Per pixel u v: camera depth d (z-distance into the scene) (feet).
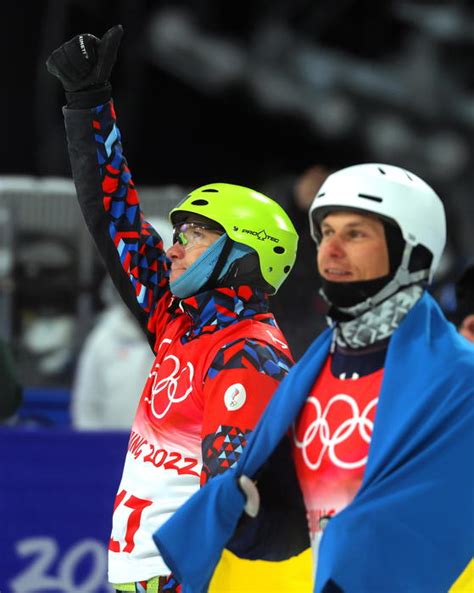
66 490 50.60
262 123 139.54
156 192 71.61
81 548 50.70
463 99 123.65
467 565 25.25
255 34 130.93
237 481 27.50
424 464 24.98
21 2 136.77
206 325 33.86
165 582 32.76
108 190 36.70
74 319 71.05
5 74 137.39
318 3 130.31
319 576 25.07
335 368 27.58
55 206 70.90
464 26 122.31
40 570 50.26
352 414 26.81
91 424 65.31
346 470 26.55
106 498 51.03
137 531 33.32
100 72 36.42
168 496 33.06
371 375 26.86
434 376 25.58
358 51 134.10
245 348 32.68
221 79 129.80
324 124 125.49
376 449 25.52
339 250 26.71
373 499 25.07
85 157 36.73
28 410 69.31
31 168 138.41
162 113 138.62
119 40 36.29
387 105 124.26
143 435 34.30
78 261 71.10
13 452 50.03
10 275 70.13
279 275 34.60
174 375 33.81
